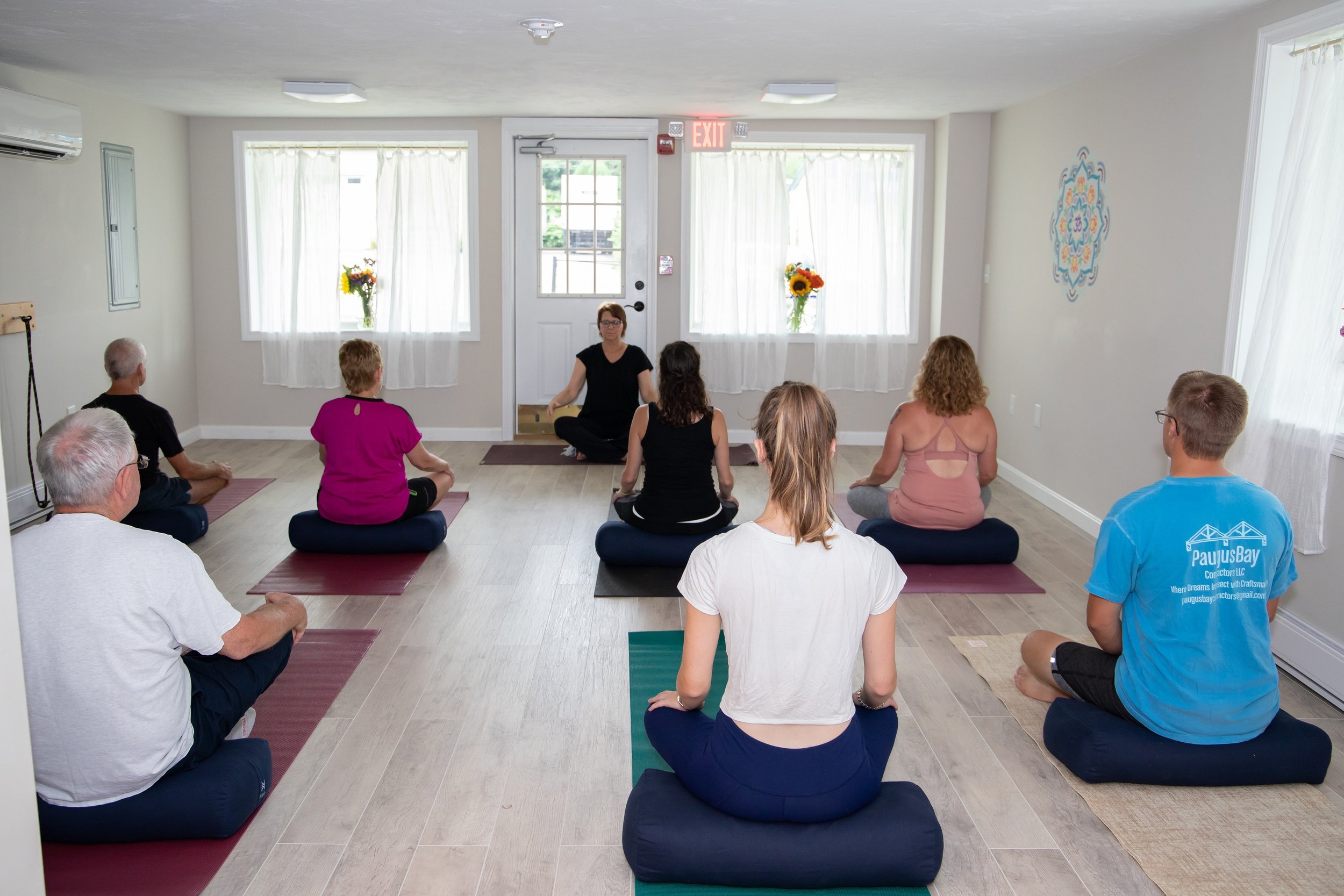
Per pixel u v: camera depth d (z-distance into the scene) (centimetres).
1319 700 319
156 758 220
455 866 226
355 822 242
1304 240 331
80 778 215
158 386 646
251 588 402
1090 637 358
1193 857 228
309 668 329
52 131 494
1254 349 346
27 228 504
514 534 487
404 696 310
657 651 345
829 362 706
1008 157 625
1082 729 260
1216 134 393
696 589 204
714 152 677
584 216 700
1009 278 623
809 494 195
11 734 169
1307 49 337
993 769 269
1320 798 251
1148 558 245
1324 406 320
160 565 212
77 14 390
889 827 211
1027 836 238
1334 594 322
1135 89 460
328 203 682
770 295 695
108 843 228
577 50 457
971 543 429
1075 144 526
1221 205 389
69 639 206
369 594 398
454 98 599
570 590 407
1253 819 243
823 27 405
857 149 684
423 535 447
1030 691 310
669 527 420
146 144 624
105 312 579
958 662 338
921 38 423
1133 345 461
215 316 699
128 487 217
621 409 645
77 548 207
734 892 215
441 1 365
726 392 709
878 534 429
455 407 714
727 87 557
